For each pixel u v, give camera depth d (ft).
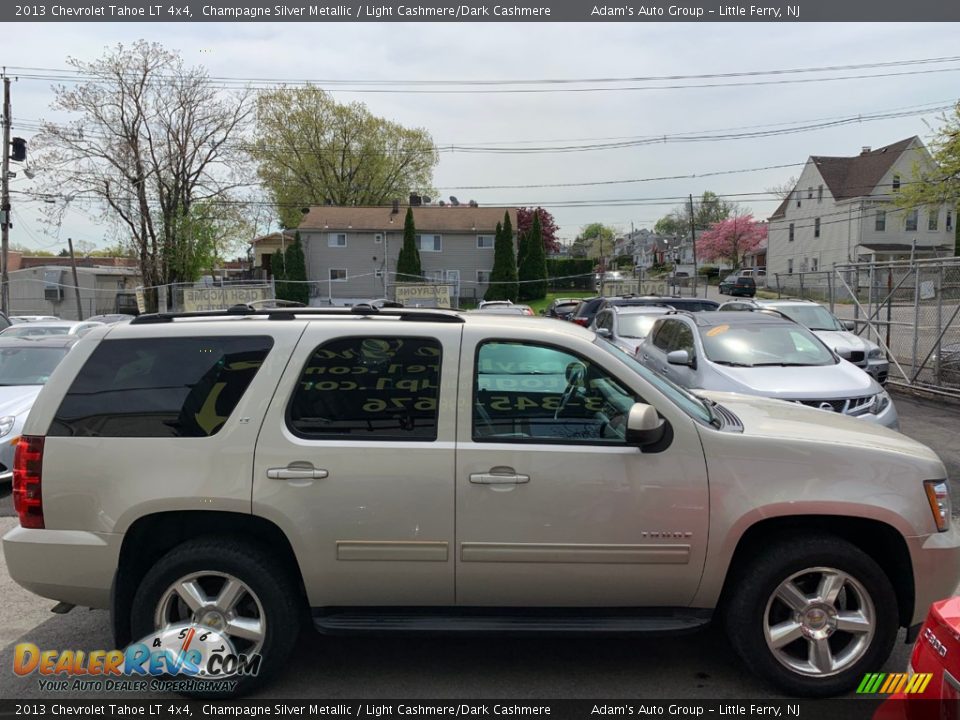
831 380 23.82
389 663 12.28
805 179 183.52
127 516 10.86
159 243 129.18
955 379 42.96
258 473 10.80
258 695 11.32
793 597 10.98
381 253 169.48
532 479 10.77
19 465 11.22
